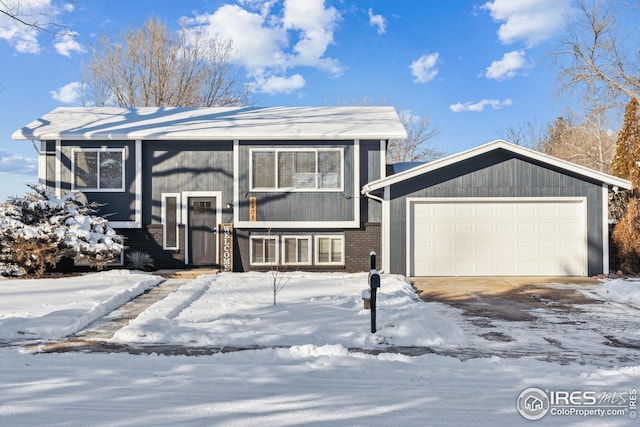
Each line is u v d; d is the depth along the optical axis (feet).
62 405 14.47
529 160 45.42
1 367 18.07
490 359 19.21
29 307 28.60
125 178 48.26
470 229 45.83
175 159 49.03
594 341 22.76
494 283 41.09
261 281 40.91
